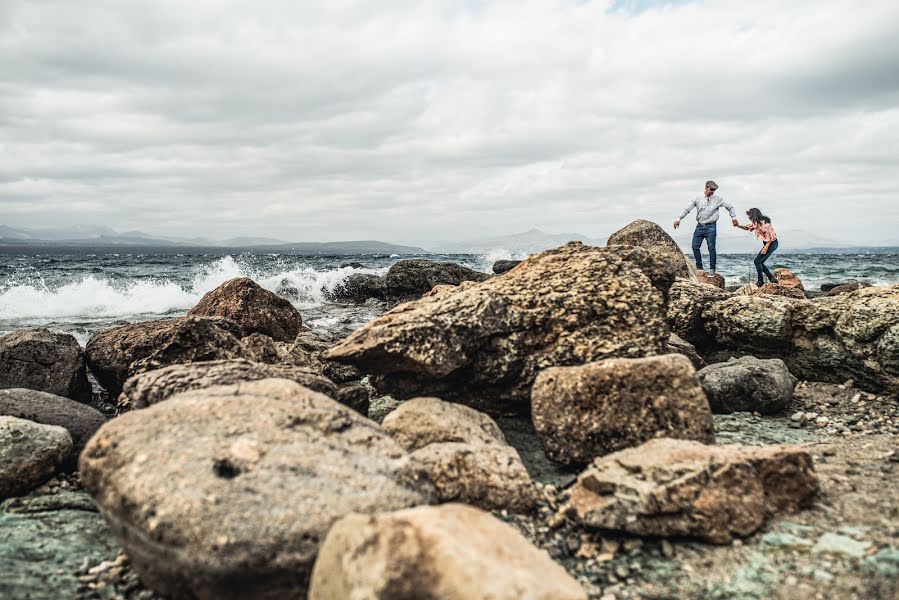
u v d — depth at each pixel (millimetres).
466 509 3895
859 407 7891
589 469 5043
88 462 4121
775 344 9414
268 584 3629
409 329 6777
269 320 11508
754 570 3996
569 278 7656
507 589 2980
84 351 9406
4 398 6742
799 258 60500
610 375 5738
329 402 5047
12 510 5324
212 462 4008
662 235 16719
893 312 8148
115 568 4383
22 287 22484
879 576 3697
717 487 4457
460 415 6051
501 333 7113
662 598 3883
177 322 9172
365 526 3266
